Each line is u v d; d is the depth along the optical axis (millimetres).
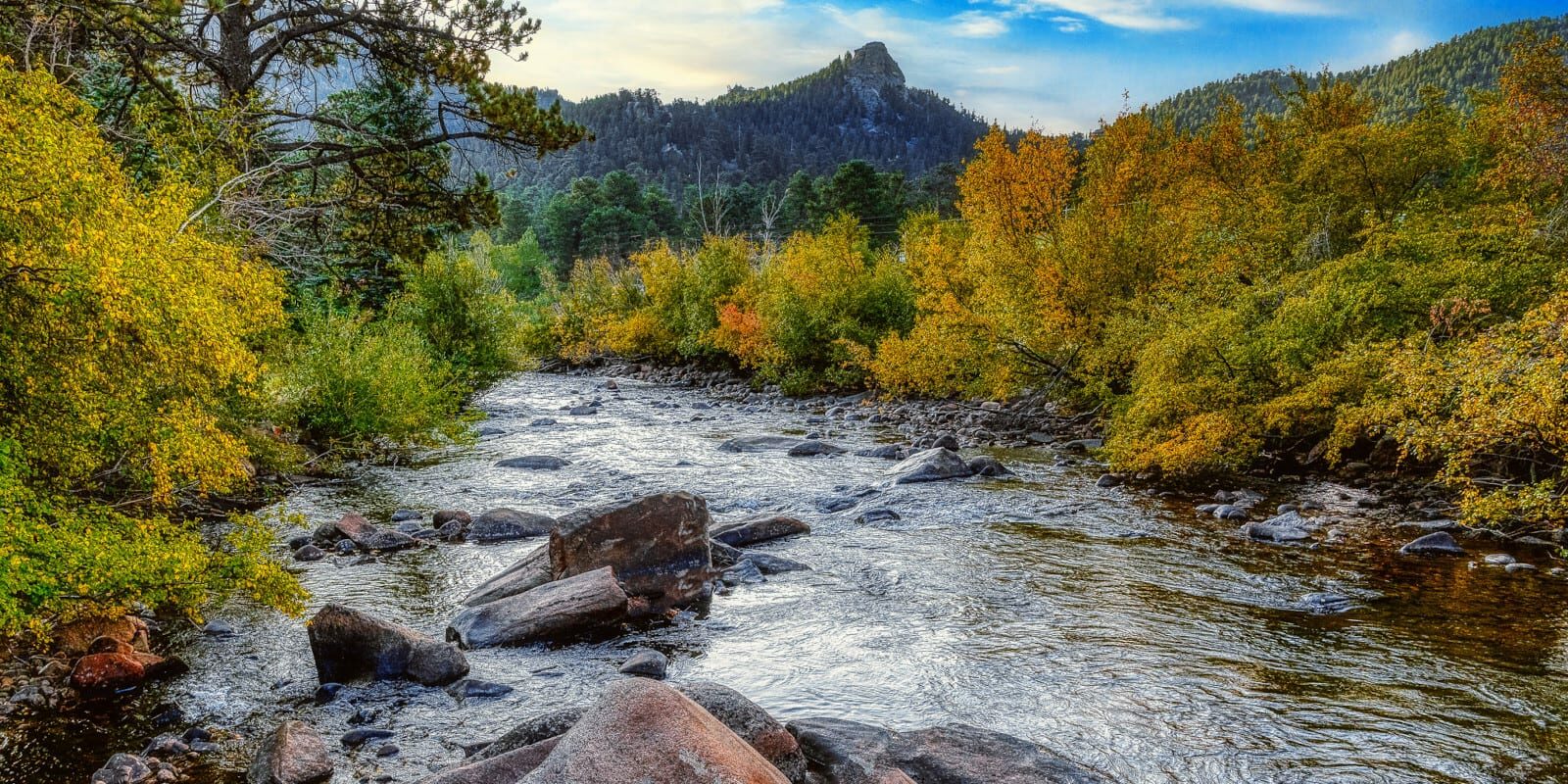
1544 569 11680
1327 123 35188
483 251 73438
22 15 12852
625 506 11383
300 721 7434
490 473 19984
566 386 45094
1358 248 24922
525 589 10852
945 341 28250
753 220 109500
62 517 7238
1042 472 19578
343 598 11031
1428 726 7285
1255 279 22422
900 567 12312
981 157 27531
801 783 6184
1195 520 14914
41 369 7051
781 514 14555
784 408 34812
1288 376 18078
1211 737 7152
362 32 21203
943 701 7949
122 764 6387
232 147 16641
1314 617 10039
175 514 13336
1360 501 15695
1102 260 25359
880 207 84500
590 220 106875
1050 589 11266
